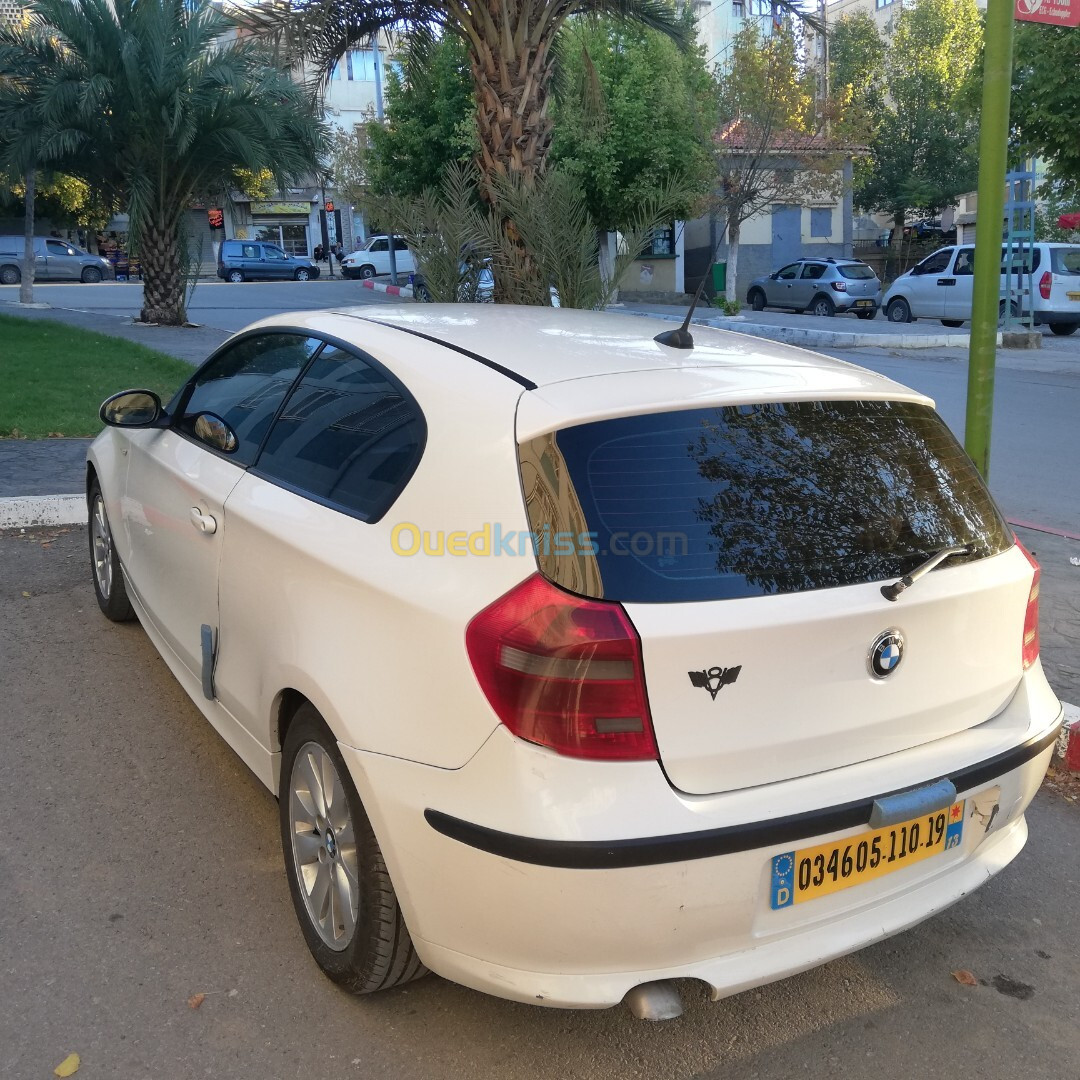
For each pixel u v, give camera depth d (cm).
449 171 789
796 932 234
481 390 255
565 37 1084
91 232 4350
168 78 1639
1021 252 2128
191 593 357
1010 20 435
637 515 227
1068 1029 274
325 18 845
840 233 3397
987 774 257
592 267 770
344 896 265
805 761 234
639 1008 221
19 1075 241
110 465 471
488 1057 255
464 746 223
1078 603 593
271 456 325
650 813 213
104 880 314
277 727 294
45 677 448
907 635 244
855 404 274
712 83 2558
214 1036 256
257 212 4703
